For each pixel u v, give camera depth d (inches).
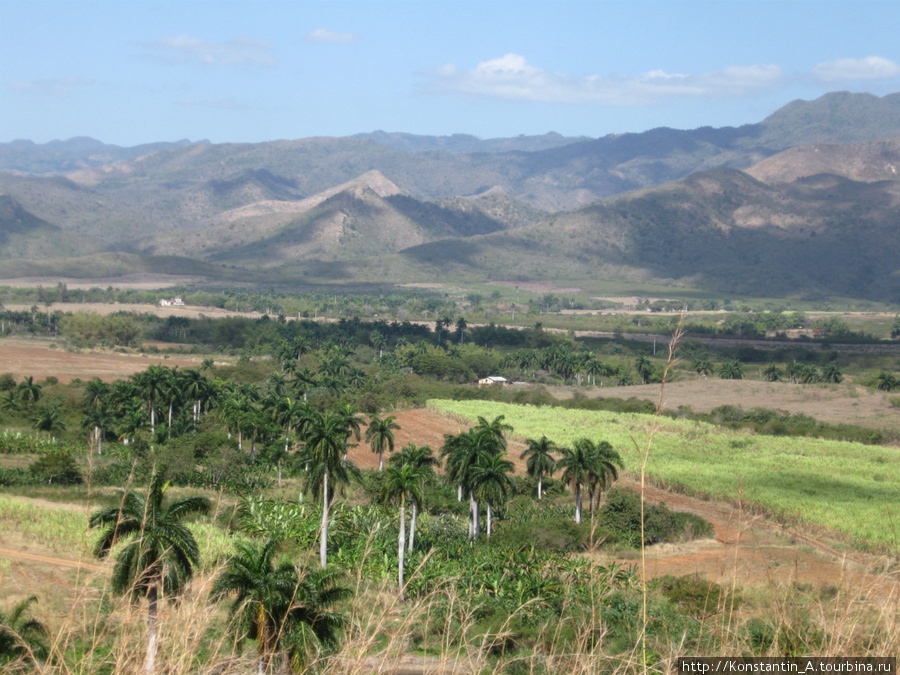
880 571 293.7
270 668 409.4
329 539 1713.8
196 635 311.1
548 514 2554.1
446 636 317.1
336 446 1984.5
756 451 4005.9
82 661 294.2
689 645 306.2
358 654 296.2
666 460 3553.2
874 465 3649.1
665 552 2009.1
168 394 4106.8
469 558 1517.0
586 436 4222.4
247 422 3339.1
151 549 831.1
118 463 2677.2
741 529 338.3
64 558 1395.2
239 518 1850.4
